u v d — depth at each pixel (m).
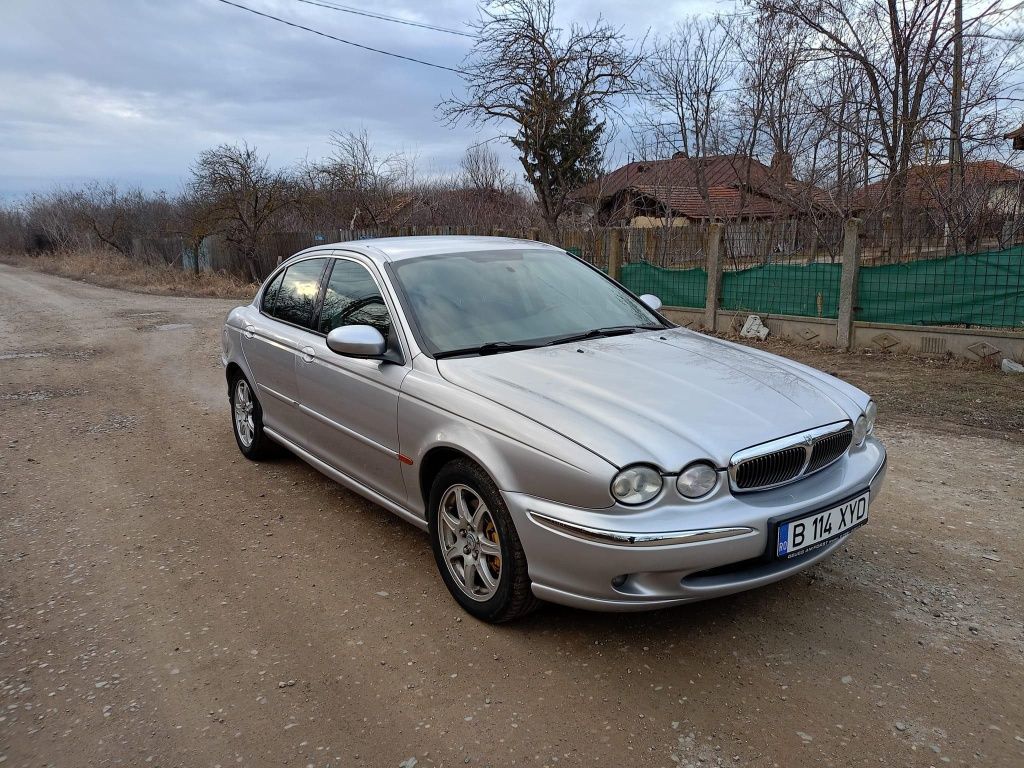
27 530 4.37
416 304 3.72
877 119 13.21
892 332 8.84
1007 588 3.39
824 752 2.38
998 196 10.30
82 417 7.03
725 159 18.92
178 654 3.06
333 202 26.08
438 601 3.42
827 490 2.92
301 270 4.86
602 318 4.09
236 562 3.88
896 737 2.45
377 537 4.15
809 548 2.83
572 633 3.12
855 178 13.33
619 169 25.44
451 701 2.70
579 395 2.99
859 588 3.41
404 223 26.42
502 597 3.02
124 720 2.66
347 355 3.54
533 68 19.78
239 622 3.29
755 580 2.75
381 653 3.02
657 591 2.64
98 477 5.28
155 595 3.56
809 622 3.14
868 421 3.32
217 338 12.22
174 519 4.48
